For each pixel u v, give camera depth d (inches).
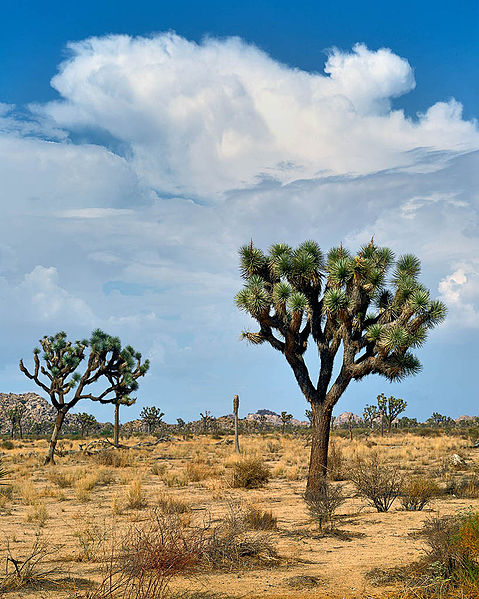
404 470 1115.3
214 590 325.4
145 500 765.9
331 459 988.6
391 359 698.2
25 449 2239.2
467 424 3846.0
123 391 1600.6
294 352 749.3
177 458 1684.3
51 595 313.0
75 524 601.6
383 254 772.0
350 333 736.3
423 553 404.5
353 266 730.2
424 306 685.9
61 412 1521.9
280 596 311.3
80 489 838.5
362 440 2212.1
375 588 323.9
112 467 1403.8
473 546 327.6
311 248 773.3
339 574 361.4
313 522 568.4
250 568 378.6
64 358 1507.1
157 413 3708.2
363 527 538.3
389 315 729.0
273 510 684.1
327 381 749.9
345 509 666.8
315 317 767.1
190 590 324.8
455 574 316.2
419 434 2684.5
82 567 387.9
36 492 880.9
